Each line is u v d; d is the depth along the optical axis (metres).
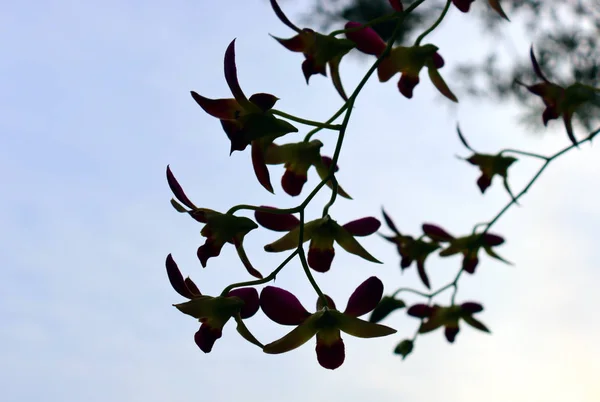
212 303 0.67
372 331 0.66
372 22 0.69
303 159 0.70
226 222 0.68
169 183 0.67
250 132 0.66
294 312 0.67
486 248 0.88
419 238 0.89
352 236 0.69
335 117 0.67
